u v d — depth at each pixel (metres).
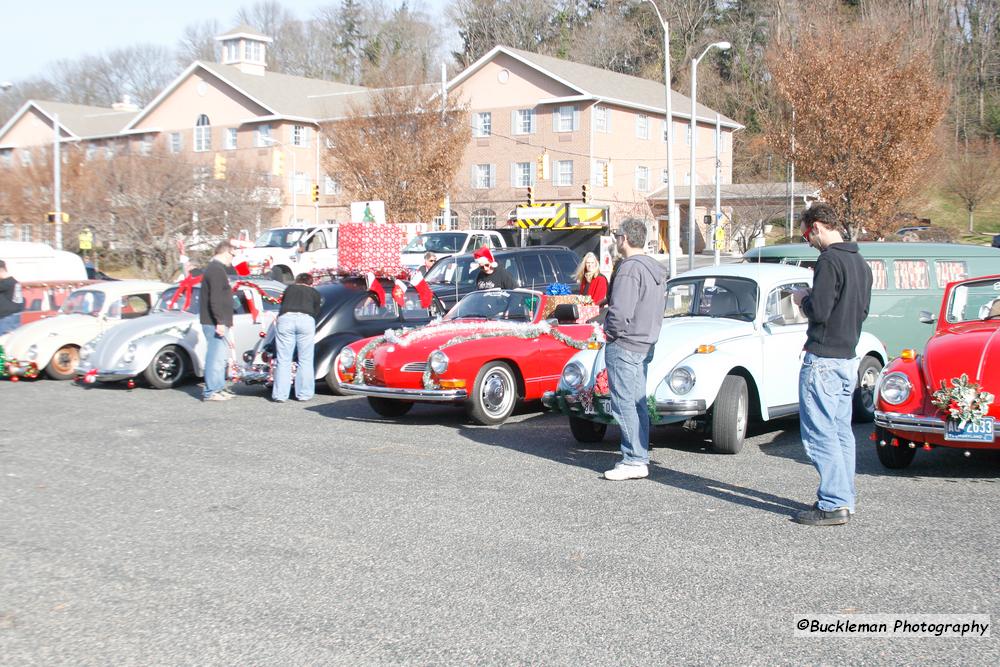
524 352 10.46
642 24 74.88
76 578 5.36
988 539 5.86
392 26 83.62
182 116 56.88
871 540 5.85
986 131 62.19
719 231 35.56
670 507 6.70
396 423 10.59
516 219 27.64
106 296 15.40
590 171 49.22
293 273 27.52
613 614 4.71
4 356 14.53
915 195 36.22
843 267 6.06
